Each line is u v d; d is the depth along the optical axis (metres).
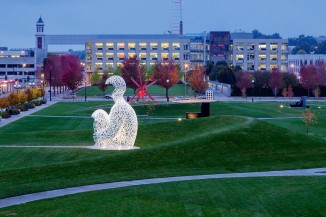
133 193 37.84
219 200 35.50
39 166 46.12
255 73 195.62
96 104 133.50
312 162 50.56
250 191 37.78
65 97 164.00
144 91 92.81
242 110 113.50
